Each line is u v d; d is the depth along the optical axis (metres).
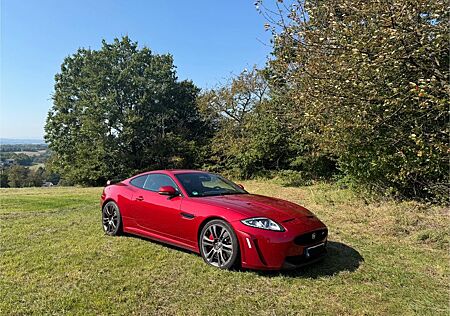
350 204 8.85
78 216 8.06
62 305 3.27
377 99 6.90
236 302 3.35
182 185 5.12
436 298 3.45
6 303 3.31
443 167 7.29
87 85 29.16
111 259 4.64
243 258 4.03
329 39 7.08
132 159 29.48
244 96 24.73
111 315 3.08
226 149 23.98
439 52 5.86
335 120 8.03
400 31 5.64
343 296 3.49
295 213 4.43
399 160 7.95
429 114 6.53
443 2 5.70
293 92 10.03
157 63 31.11
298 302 3.35
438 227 5.98
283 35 7.98
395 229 6.08
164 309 3.20
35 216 8.14
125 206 5.75
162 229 5.05
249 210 4.28
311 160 16.58
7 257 4.77
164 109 30.48
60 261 4.56
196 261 4.51
